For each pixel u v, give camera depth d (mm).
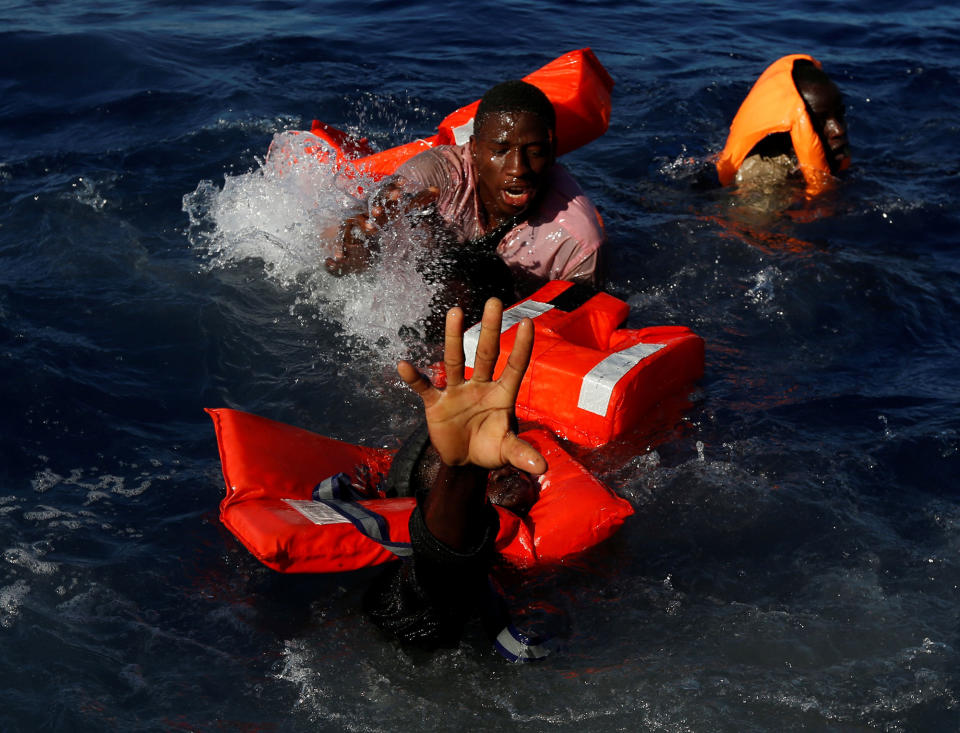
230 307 5160
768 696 2836
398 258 5359
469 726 2756
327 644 3064
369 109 8141
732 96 8789
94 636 3039
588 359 4258
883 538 3543
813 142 6734
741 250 6008
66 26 9508
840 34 10570
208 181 6629
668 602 3248
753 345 5035
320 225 5570
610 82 6723
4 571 3289
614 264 5859
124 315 5031
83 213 6086
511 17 10812
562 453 3816
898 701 2805
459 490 2646
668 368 4410
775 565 3424
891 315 5293
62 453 3986
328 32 10000
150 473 3898
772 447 4117
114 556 3416
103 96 8062
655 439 4195
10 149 7004
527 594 3285
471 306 5215
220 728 2725
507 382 2459
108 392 4418
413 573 2932
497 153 5121
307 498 3521
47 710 2742
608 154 7621
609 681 2912
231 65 8906
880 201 6660
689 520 3668
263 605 3230
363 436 4223
